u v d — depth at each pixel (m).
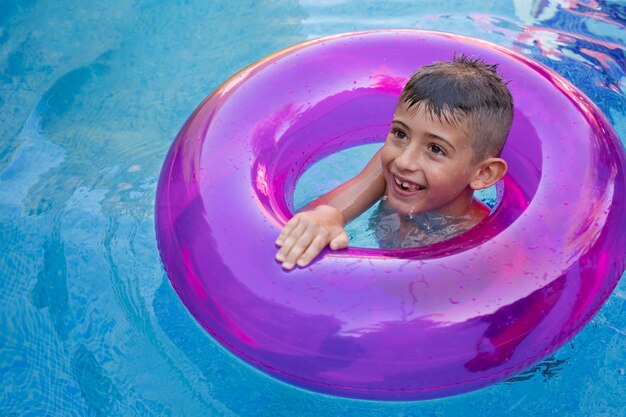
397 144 2.08
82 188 2.75
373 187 2.35
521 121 2.20
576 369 2.14
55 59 3.35
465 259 1.81
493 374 1.80
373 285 1.76
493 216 2.08
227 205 1.94
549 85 2.25
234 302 1.81
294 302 1.77
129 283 2.40
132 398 2.10
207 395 2.11
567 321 1.83
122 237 2.55
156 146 2.93
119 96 3.17
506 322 1.75
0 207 2.67
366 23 3.50
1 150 2.91
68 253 2.50
